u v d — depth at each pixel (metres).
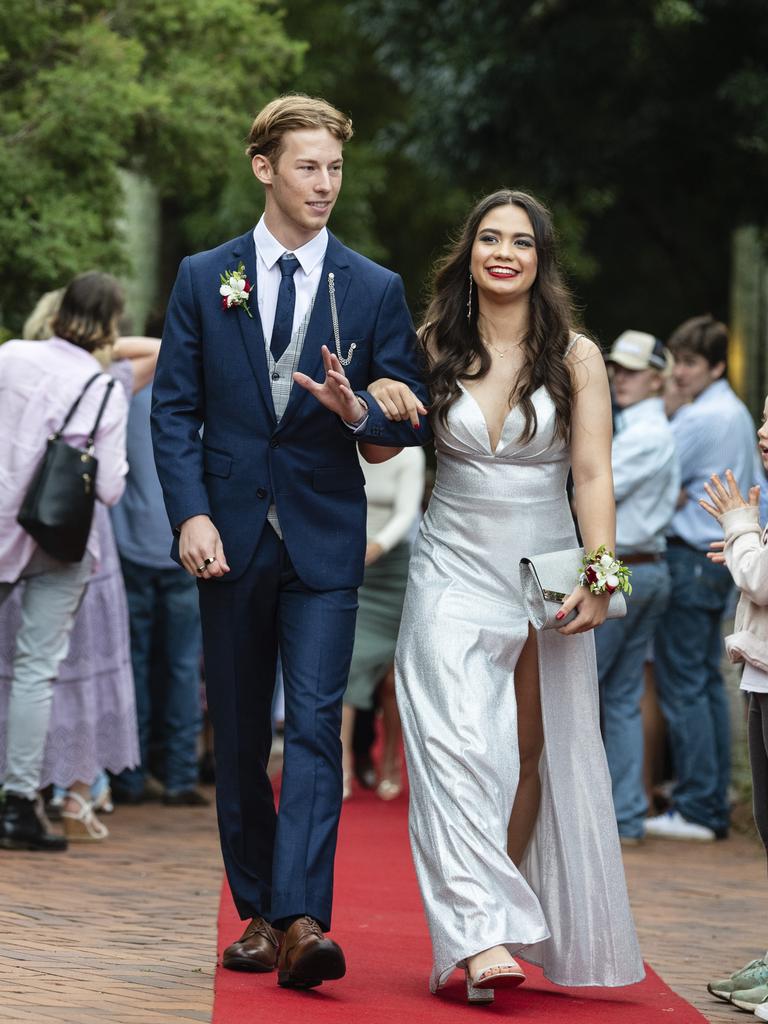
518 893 4.53
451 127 17.70
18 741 6.93
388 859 7.51
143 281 16.61
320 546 4.70
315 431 4.71
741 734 11.27
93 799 8.50
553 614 4.67
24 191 9.88
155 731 9.63
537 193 18.23
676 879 7.31
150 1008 4.11
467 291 4.95
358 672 9.62
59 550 6.69
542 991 4.86
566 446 4.91
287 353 4.69
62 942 4.98
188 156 11.02
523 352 4.88
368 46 24.67
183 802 9.20
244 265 4.72
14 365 6.82
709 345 8.67
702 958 5.57
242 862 4.75
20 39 10.10
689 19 15.73
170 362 4.75
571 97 17.31
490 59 16.98
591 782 4.84
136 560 9.13
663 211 21.80
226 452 4.70
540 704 4.96
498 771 4.63
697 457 8.57
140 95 10.27
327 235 4.78
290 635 4.69
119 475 6.86
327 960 4.35
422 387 4.81
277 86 12.11
